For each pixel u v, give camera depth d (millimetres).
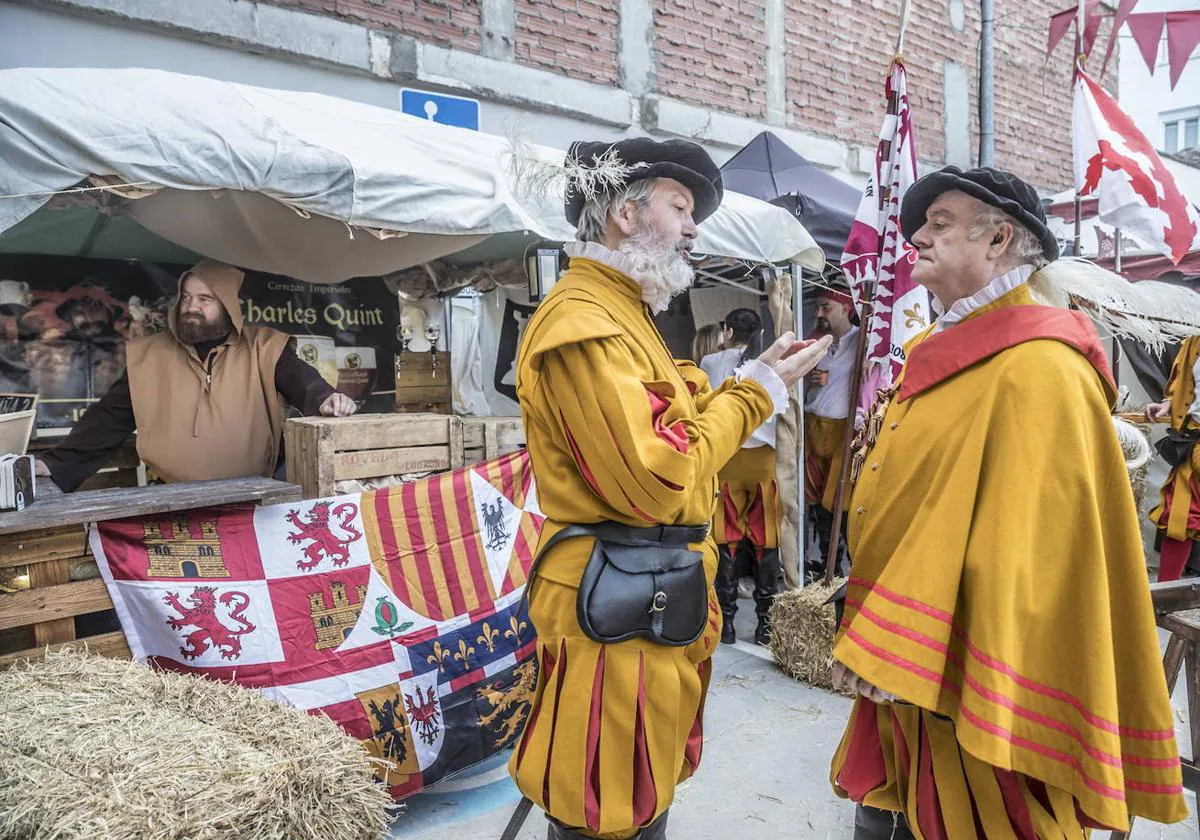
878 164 3174
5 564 1684
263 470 2766
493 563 2385
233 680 1951
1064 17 4430
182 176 1927
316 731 1425
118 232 3041
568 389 1295
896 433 1443
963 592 1257
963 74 7578
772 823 2209
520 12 4789
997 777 1297
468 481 2365
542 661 1467
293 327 3670
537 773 1393
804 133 6418
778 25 6168
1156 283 1518
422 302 4035
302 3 3984
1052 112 8438
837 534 3281
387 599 2193
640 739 1367
